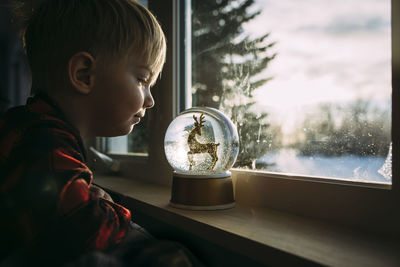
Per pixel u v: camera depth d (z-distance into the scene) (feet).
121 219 1.75
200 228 1.90
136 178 3.57
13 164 1.42
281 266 1.43
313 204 2.01
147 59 2.06
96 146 4.33
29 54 2.02
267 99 2.57
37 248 1.36
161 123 3.18
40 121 1.62
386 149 1.84
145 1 3.54
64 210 1.40
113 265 1.32
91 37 1.84
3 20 8.35
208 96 3.07
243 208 2.28
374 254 1.40
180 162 2.30
